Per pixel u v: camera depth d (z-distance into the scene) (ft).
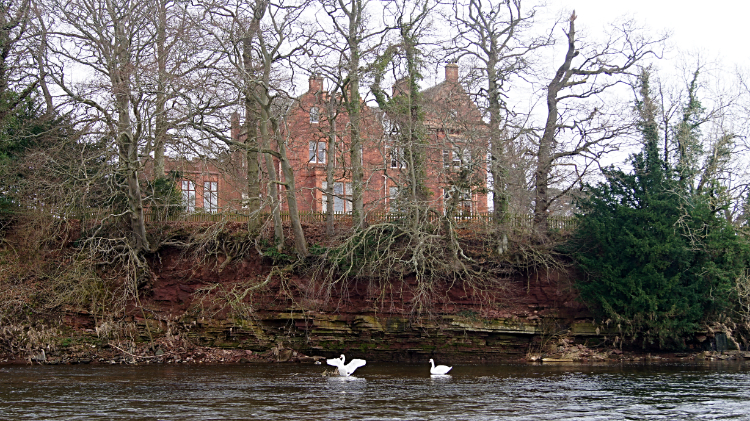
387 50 112.68
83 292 110.42
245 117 116.06
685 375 89.71
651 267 114.11
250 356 110.73
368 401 66.18
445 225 115.44
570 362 110.52
